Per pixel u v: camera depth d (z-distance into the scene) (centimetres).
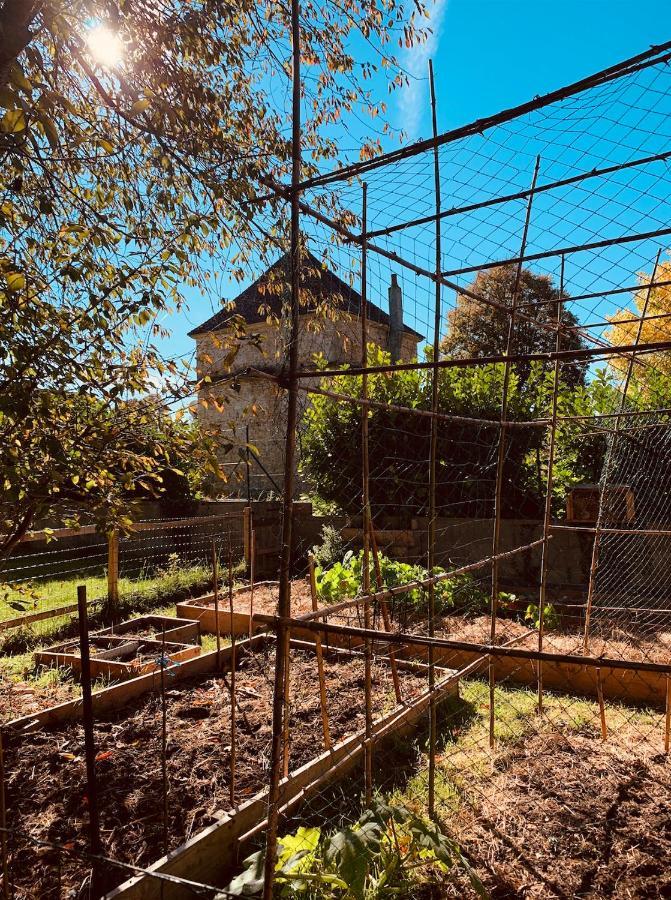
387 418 955
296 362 251
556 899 270
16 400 232
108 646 620
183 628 653
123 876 272
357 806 343
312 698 471
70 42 277
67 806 326
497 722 450
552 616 629
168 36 324
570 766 382
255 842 304
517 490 875
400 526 952
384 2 399
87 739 242
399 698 439
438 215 346
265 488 1365
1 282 244
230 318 312
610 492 672
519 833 317
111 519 297
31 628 711
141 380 297
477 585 747
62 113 271
